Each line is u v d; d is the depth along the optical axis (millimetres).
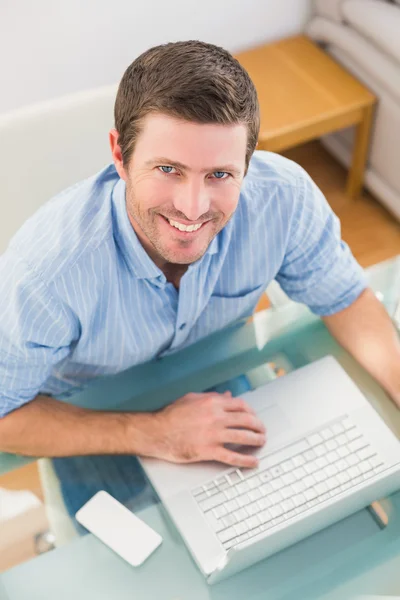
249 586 939
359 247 2350
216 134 813
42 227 1046
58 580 945
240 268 1190
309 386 1116
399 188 2307
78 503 1025
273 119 2150
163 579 944
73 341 1144
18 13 2051
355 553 970
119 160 918
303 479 1012
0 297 1016
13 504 1022
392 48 2062
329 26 2328
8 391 1089
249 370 1178
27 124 1297
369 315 1208
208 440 1047
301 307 1271
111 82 2357
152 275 1065
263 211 1130
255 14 2385
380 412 1116
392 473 977
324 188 2535
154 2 2205
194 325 1266
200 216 896
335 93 2215
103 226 1027
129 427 1093
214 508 990
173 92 789
